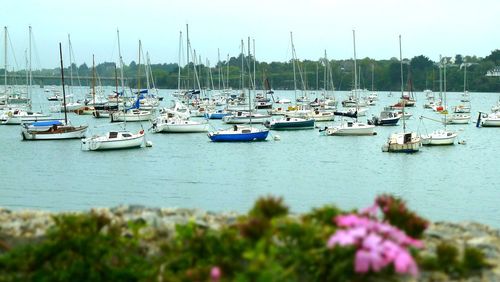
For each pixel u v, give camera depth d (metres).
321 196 42.94
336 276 8.34
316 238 8.95
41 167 57.03
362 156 67.00
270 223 8.98
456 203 41.00
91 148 69.69
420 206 39.91
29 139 79.81
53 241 9.99
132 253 10.72
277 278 7.86
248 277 7.93
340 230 8.45
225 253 9.38
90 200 40.50
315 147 75.38
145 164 59.53
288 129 97.56
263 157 65.56
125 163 60.09
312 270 8.66
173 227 12.11
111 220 12.62
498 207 39.66
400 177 52.69
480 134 95.19
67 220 10.32
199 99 136.38
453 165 60.66
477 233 12.62
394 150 70.31
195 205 38.69
